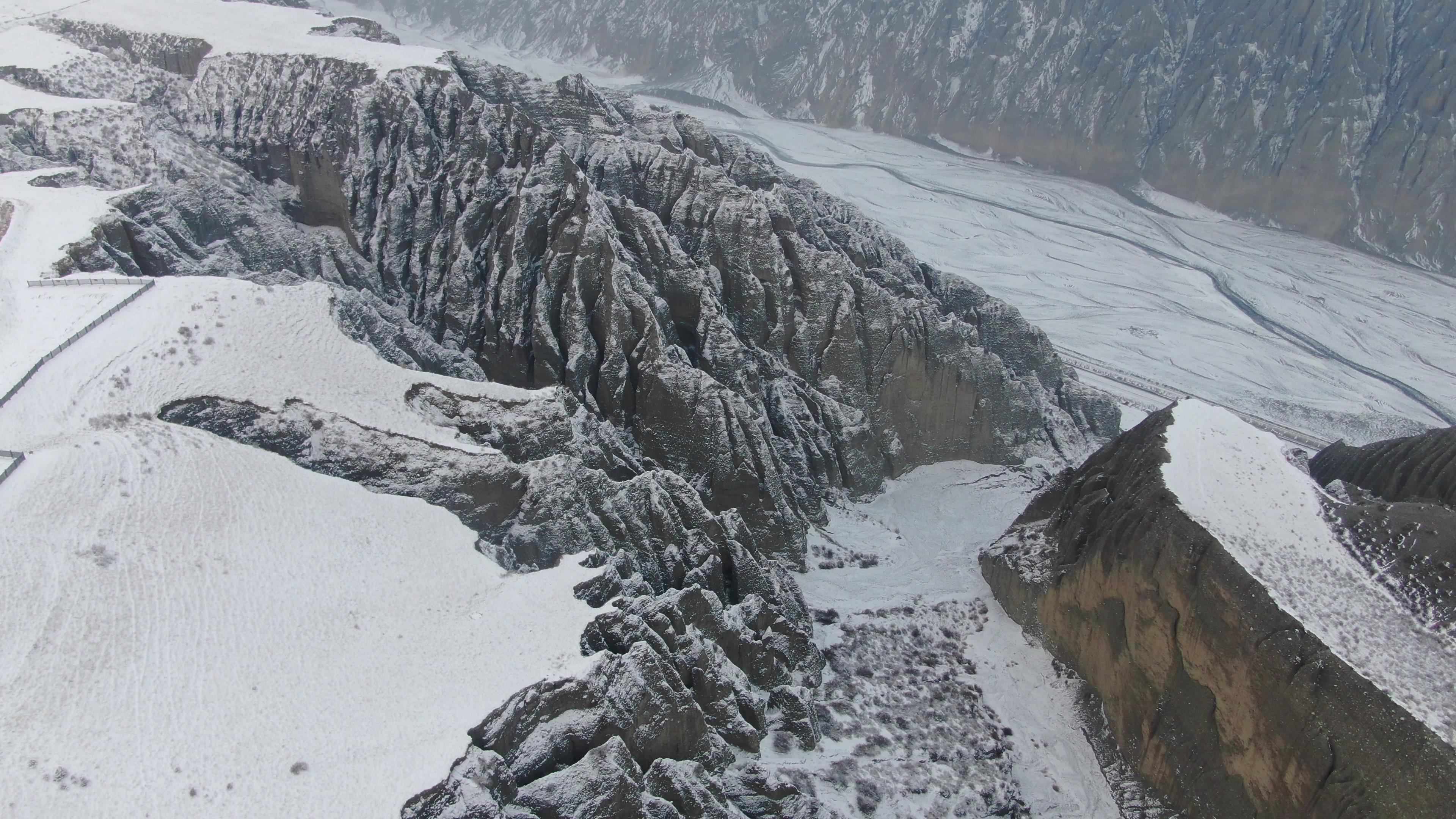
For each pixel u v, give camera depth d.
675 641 39.84
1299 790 38.09
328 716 31.12
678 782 35.00
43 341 43.22
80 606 32.12
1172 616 43.69
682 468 56.81
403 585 36.75
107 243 51.75
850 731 45.25
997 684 50.31
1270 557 42.78
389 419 43.56
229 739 29.66
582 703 33.97
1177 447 50.12
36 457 37.03
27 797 26.77
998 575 55.75
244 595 34.47
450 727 31.41
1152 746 43.84
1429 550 42.69
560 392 49.25
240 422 41.59
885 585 56.81
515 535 42.75
